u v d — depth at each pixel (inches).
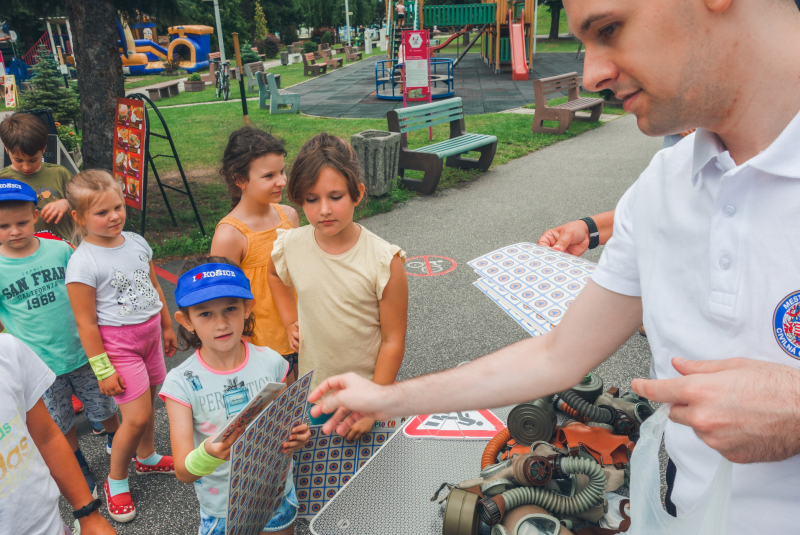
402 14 835.4
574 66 989.8
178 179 358.0
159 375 109.9
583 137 440.5
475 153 393.4
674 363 32.1
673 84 31.0
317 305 92.4
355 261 90.1
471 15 824.3
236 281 77.8
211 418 78.9
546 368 48.8
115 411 116.8
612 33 31.4
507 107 596.7
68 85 613.6
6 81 859.4
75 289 95.5
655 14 29.4
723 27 29.4
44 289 103.6
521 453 85.7
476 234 243.4
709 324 35.8
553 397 98.9
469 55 1326.3
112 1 263.0
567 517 72.6
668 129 33.5
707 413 28.9
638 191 43.0
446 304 183.0
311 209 84.9
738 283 33.0
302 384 70.5
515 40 846.5
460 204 287.3
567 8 32.9
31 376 60.7
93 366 97.3
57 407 107.3
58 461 63.6
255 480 68.7
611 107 571.2
